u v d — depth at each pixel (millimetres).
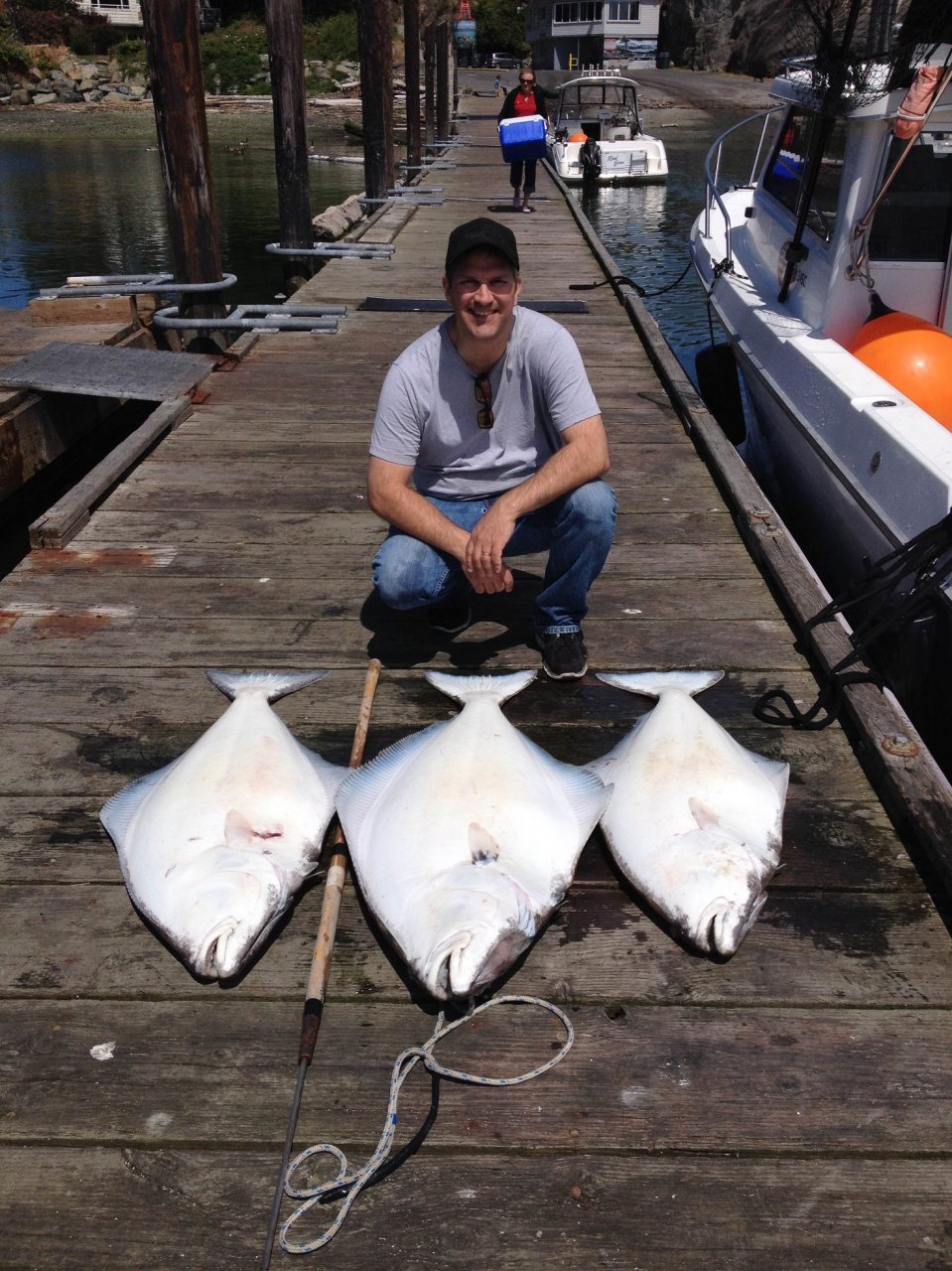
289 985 2420
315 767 2969
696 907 2408
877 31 4652
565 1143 2061
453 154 22875
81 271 13898
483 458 3373
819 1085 2174
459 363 3174
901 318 5031
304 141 10664
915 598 3531
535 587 4262
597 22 50156
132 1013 2344
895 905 2641
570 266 11047
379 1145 2014
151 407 8695
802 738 3305
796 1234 1896
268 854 2525
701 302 12867
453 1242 1887
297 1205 1949
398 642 3836
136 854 2605
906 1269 1839
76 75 42656
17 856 2793
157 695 3512
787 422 5336
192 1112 2125
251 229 17562
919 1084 2176
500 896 2273
